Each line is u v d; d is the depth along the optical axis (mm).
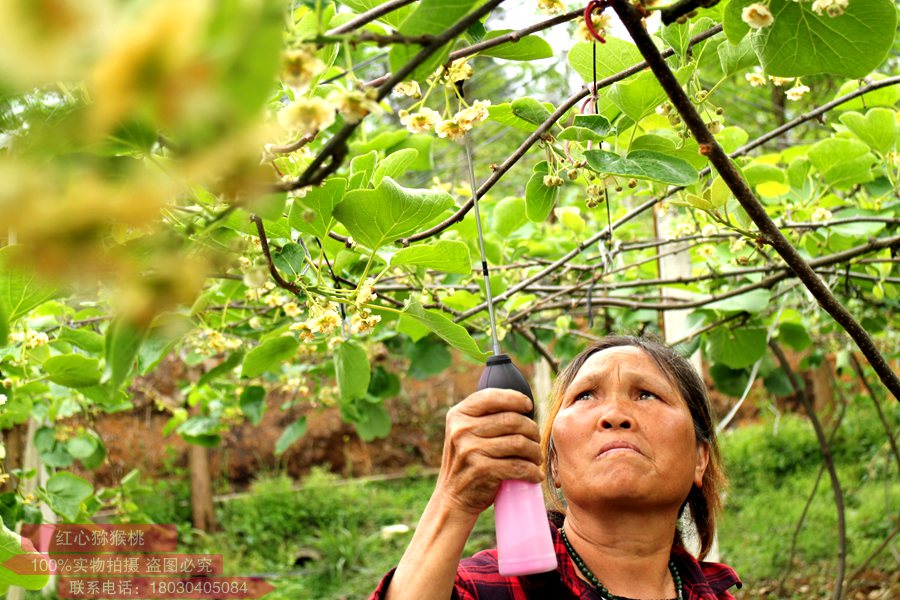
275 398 10273
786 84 1481
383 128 3729
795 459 9328
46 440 3375
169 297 460
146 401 8336
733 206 1749
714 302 2807
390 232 1387
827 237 2695
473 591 1428
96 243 417
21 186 395
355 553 7555
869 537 6832
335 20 1412
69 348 2453
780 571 6426
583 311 3947
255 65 386
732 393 3688
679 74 1342
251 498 8695
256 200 598
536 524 1113
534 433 1138
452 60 1125
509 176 6477
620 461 1417
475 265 2994
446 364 3607
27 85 388
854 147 2496
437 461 10820
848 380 9609
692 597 1596
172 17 362
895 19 1064
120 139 593
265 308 2629
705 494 1809
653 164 1254
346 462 10430
